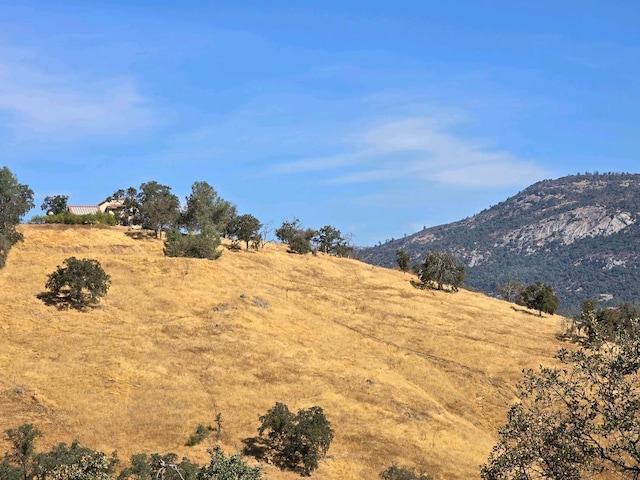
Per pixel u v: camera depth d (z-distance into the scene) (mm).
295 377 73500
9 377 62531
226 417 61094
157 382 66812
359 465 55875
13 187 107562
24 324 76062
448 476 55750
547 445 17828
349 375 76375
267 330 86750
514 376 83500
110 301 87688
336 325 96625
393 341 94688
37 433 46594
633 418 16484
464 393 79250
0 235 97688
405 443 61688
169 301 90375
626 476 16562
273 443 56875
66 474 30062
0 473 40625
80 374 65562
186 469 41500
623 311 102562
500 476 18484
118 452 50688
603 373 17453
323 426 56125
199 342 78688
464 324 107812
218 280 103375
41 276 91750
